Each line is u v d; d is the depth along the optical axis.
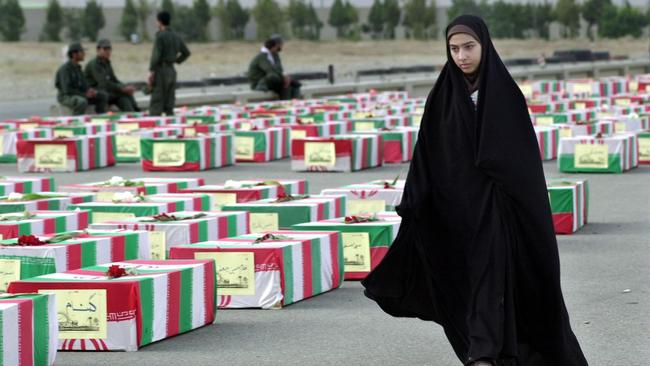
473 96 11.49
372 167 36.66
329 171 35.41
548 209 11.33
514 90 11.38
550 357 11.55
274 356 13.91
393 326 15.43
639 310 16.05
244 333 15.16
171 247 16.73
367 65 139.50
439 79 11.63
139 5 190.50
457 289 11.51
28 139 38.12
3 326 12.38
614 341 14.35
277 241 17.19
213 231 19.27
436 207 11.58
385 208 22.38
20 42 177.50
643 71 104.38
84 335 14.30
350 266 18.62
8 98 84.38
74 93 51.53
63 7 187.25
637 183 31.27
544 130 38.34
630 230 23.34
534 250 11.28
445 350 14.08
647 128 42.72
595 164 33.72
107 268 15.39
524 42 193.38
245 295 16.61
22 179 27.02
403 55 171.00
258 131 39.62
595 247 21.41
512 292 11.16
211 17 197.62
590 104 54.12
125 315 14.23
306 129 41.25
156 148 36.50
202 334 15.14
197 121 48.41
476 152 11.28
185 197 22.69
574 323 15.33
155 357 13.95
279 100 64.69
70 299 14.33
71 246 16.33
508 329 11.04
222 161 37.78
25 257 16.16
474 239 11.30
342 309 16.53
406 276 11.84
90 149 37.56
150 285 14.52
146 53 160.50
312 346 14.38
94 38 185.25
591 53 113.56
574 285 17.88
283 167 37.53
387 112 50.03
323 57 162.25
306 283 17.22
